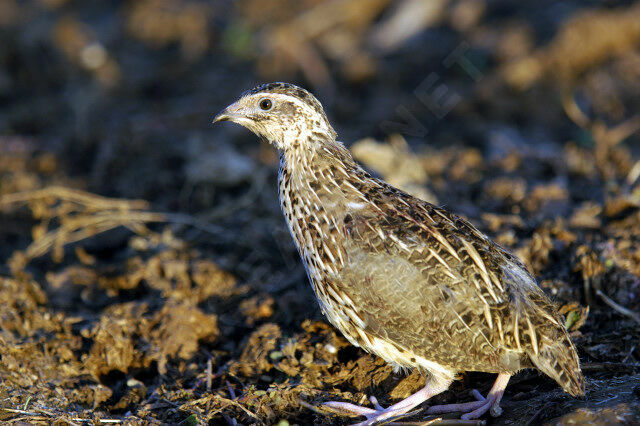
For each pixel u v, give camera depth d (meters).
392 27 18.98
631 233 10.22
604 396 7.55
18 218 13.45
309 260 8.34
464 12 19.03
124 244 12.64
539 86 16.14
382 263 7.72
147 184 14.19
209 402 8.25
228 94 17.36
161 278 10.83
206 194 13.63
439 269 7.61
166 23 20.12
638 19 16.78
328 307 8.27
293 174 8.51
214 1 21.25
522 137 14.92
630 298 9.12
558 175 12.87
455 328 7.54
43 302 10.65
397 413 7.92
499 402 7.97
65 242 12.64
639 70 16.25
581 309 8.84
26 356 9.04
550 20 18.22
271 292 10.74
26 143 15.88
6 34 19.53
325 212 8.16
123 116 16.69
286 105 8.48
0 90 18.19
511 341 7.48
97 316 10.11
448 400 8.34
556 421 7.21
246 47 18.95
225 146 14.41
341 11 19.47
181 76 18.50
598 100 15.77
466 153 13.75
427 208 8.21
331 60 18.06
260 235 12.32
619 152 13.21
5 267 12.06
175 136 15.76
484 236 8.17
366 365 8.65
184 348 9.34
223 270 11.12
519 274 7.86
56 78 18.64
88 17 21.14
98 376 9.18
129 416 8.16
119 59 19.09
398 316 7.67
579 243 9.91
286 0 20.53
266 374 8.87
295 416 8.16
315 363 8.67
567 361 7.41
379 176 12.90
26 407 8.16
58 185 14.26
